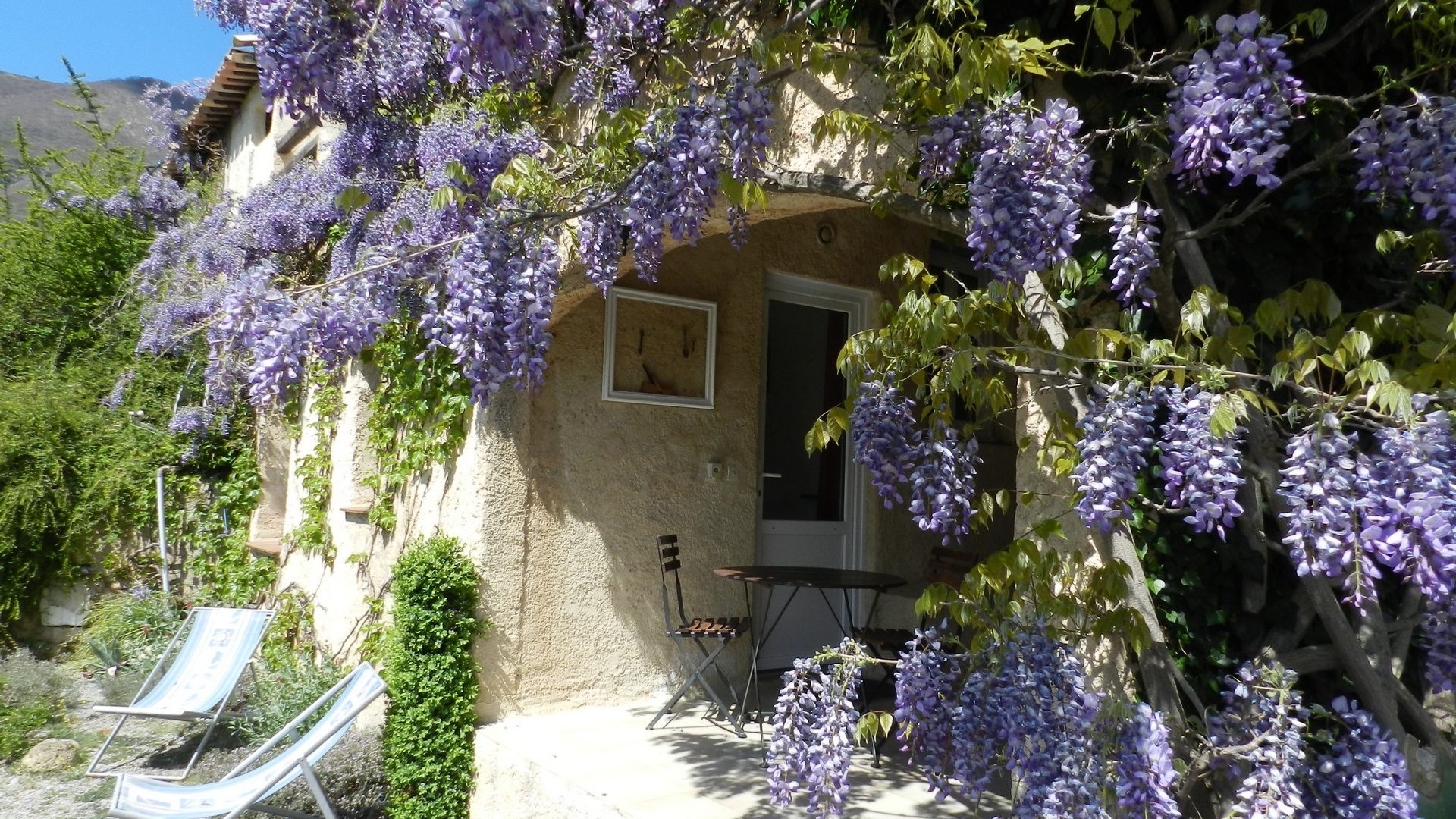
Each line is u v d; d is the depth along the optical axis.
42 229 10.21
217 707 6.15
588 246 3.60
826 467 6.58
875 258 6.74
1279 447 2.65
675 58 3.87
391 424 6.41
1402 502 1.94
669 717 5.38
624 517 5.71
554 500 5.50
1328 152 2.49
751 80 3.15
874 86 3.79
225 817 4.03
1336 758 2.33
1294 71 3.00
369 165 5.57
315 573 7.48
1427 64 2.54
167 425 9.01
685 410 5.96
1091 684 2.96
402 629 5.11
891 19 3.48
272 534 9.00
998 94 2.78
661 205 3.12
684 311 5.96
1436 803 2.62
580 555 5.56
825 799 2.86
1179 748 2.73
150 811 4.02
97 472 8.51
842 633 6.48
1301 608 2.86
